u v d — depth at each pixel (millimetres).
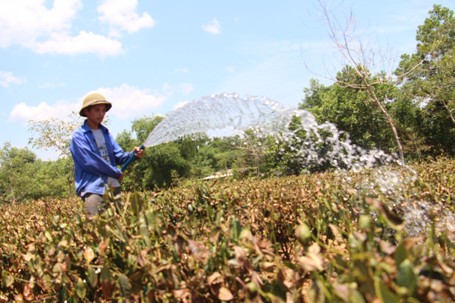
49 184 43781
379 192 3680
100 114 5055
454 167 8453
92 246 2947
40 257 3057
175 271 2176
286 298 1881
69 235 3070
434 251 1807
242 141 23000
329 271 1879
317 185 6094
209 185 5785
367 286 1365
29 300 2727
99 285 2740
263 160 21688
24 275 3463
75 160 4945
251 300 1798
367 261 1432
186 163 43125
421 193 3906
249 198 5746
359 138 22203
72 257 2885
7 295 3246
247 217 4438
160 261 2295
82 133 4988
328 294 1464
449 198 4160
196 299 2014
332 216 3469
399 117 26125
